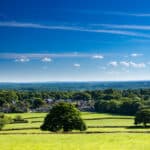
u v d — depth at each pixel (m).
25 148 48.47
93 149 47.88
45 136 67.06
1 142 55.03
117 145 51.59
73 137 63.66
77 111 91.62
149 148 48.78
